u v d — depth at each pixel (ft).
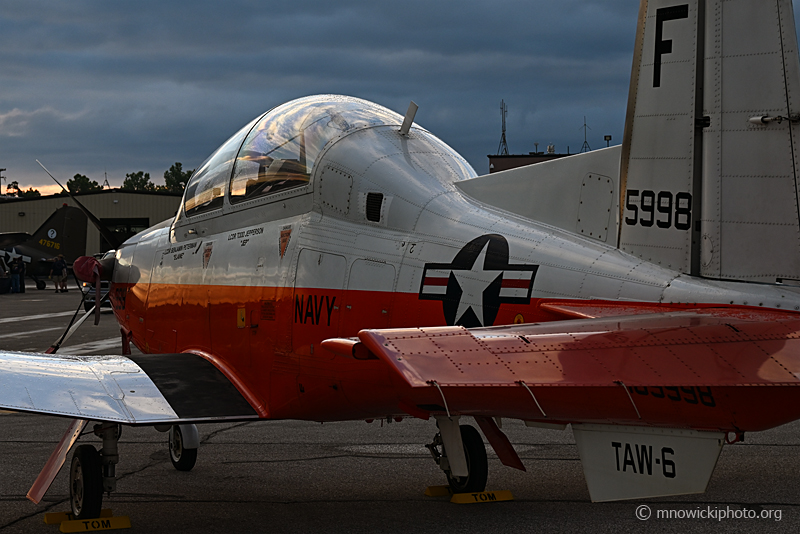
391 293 16.61
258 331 19.31
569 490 19.98
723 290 13.08
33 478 21.95
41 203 192.13
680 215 13.84
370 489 20.48
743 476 20.94
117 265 27.22
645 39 14.26
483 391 13.25
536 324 12.37
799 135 13.08
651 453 12.69
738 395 11.51
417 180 17.48
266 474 22.25
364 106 19.65
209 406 17.99
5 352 18.76
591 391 12.37
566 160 15.70
